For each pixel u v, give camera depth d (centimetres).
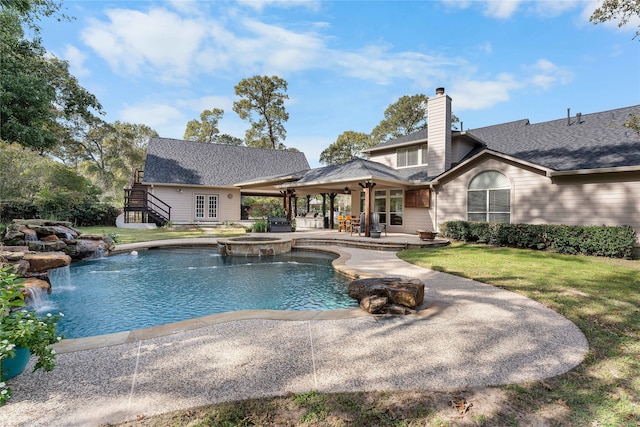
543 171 1133
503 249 1100
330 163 4047
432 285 627
